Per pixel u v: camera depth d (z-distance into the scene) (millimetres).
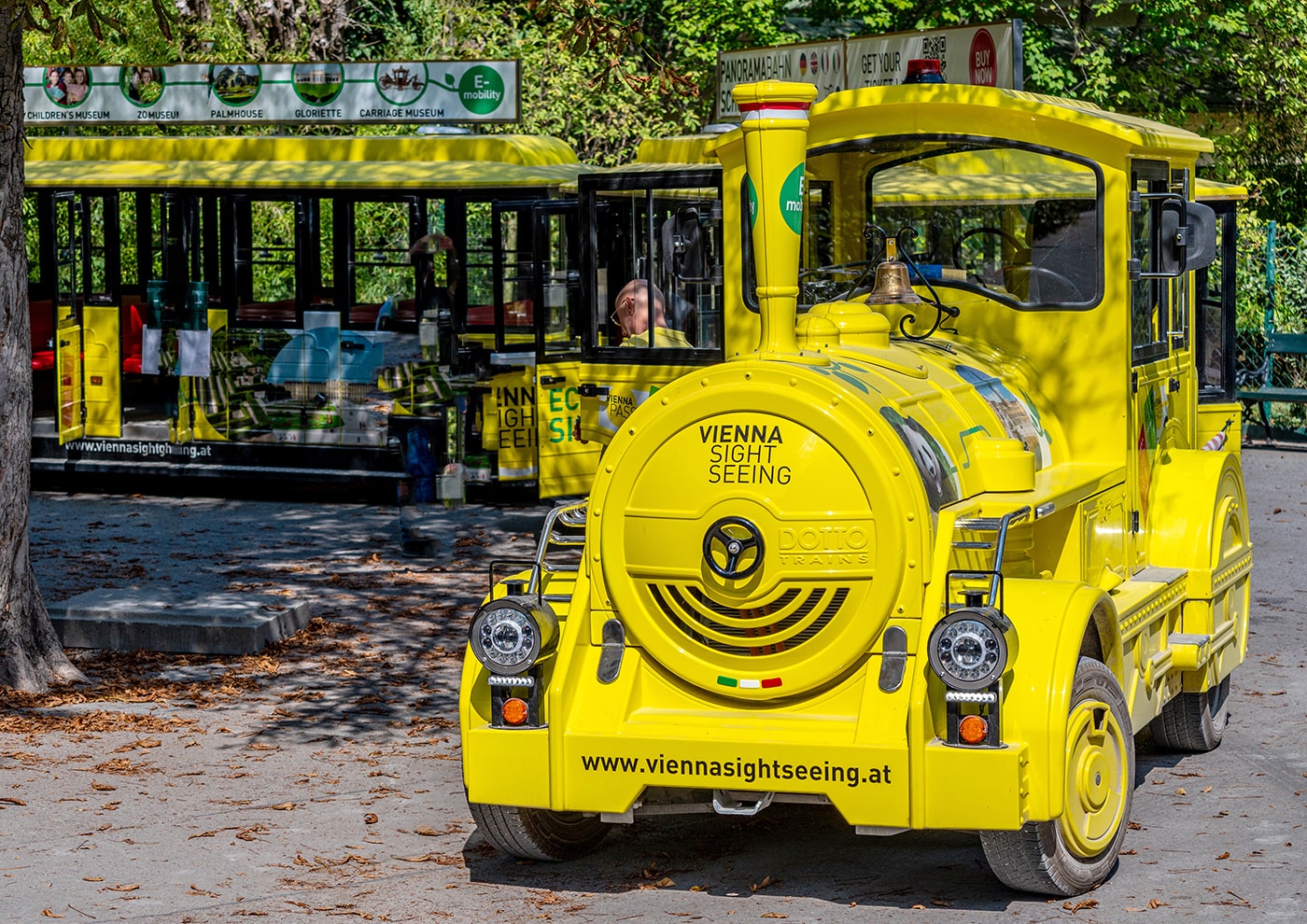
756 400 5449
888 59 14211
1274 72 23438
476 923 5496
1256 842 6250
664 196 12109
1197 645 6922
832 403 5395
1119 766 5859
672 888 5836
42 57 19016
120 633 9336
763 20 23031
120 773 7180
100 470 15141
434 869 6043
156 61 19734
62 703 8273
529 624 5523
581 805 5547
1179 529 7223
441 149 14625
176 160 15258
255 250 15125
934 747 5211
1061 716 5246
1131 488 6816
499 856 6180
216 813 6660
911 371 5992
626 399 12320
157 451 14945
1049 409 6758
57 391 15102
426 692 8594
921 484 5383
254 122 15859
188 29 19984
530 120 22047
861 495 5340
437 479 14055
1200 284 12453
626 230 12297
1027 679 5297
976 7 22500
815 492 5371
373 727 7941
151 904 5660
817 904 5637
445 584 11188
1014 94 6703
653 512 5547
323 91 15688
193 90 16016
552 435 13289
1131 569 6887
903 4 22469
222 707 8242
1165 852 6129
